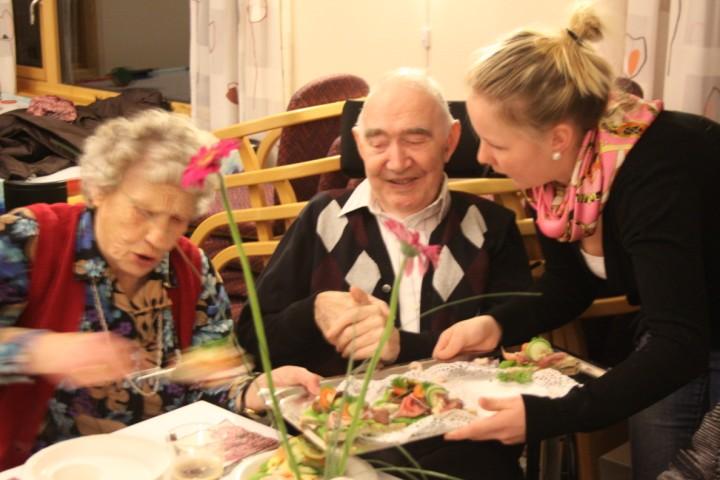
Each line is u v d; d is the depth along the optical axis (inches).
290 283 80.3
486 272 79.2
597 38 63.7
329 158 97.1
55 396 63.3
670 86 97.8
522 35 63.4
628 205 62.0
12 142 146.2
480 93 63.3
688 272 59.7
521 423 57.1
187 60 172.2
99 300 63.1
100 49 187.3
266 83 142.6
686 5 94.7
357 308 72.2
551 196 69.2
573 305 75.5
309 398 61.1
